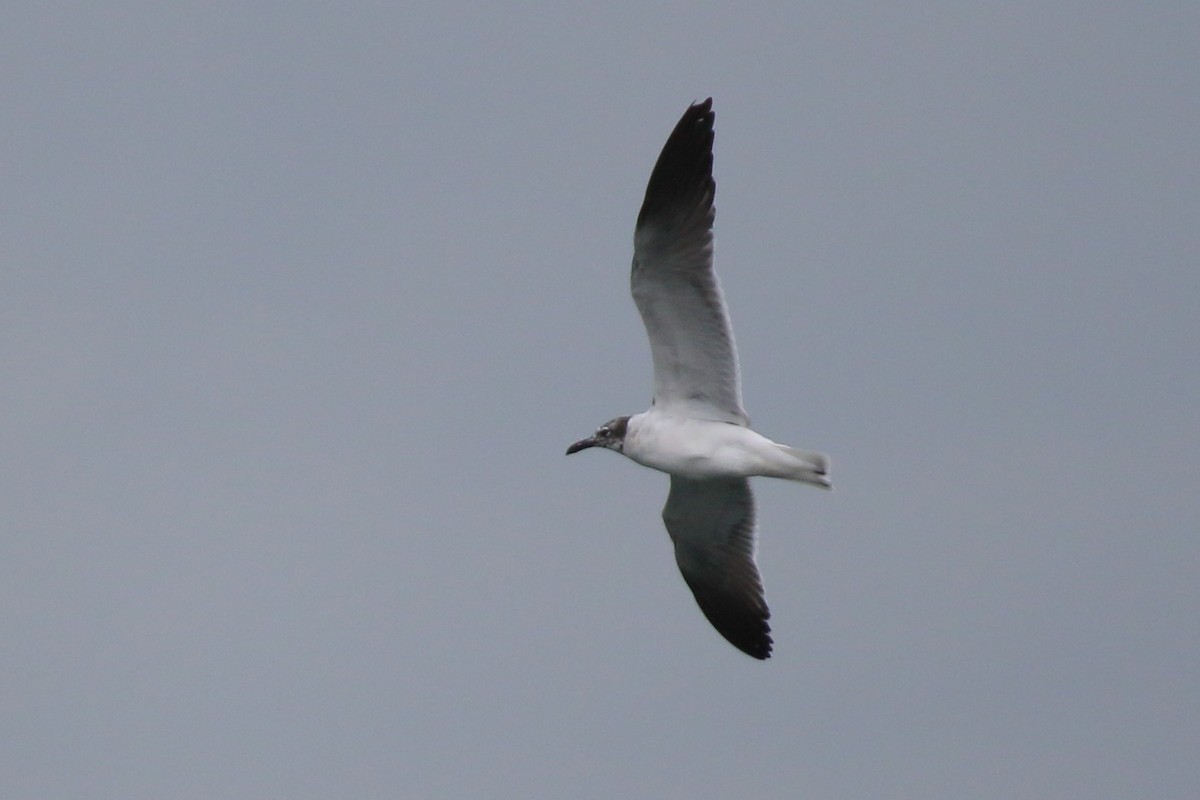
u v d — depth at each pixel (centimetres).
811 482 1720
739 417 1748
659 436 1762
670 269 1691
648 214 1666
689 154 1670
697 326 1720
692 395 1762
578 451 1822
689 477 1772
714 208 1672
